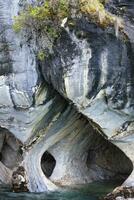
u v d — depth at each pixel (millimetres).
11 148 17953
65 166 17578
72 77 14898
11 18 15625
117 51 14641
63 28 14773
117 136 15469
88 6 14664
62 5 14758
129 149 15711
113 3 15242
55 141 16938
